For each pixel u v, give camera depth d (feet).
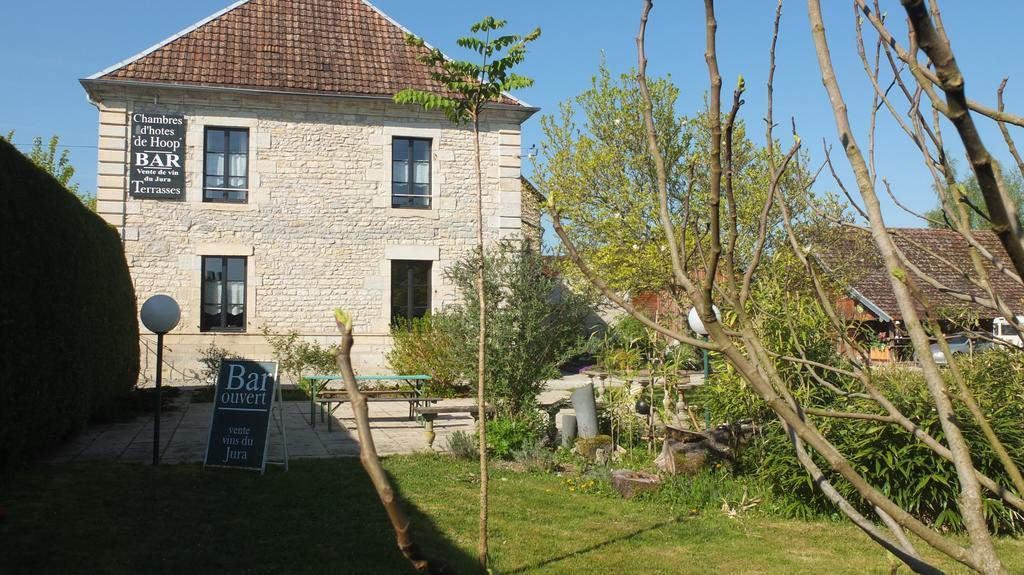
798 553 19.43
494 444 30.40
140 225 58.75
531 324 32.78
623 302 5.57
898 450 21.25
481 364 17.98
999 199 3.65
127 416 40.83
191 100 59.67
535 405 33.53
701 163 49.47
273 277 61.05
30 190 26.89
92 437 34.55
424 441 35.40
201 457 30.25
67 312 30.60
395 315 63.52
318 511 22.27
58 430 30.45
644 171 66.85
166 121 59.06
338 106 62.34
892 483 21.39
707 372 31.63
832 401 23.49
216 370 54.29
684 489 24.77
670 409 32.71
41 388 27.68
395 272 63.77
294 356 59.36
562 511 23.04
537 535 20.52
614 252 65.87
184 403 47.47
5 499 22.58
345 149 62.64
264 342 60.49
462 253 64.44
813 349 23.45
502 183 65.41
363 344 62.18
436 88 63.98
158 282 58.90
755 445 26.11
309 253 61.77
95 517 21.13
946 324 20.89
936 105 5.00
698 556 19.04
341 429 38.86
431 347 54.90
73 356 31.58
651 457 30.40
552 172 75.31
